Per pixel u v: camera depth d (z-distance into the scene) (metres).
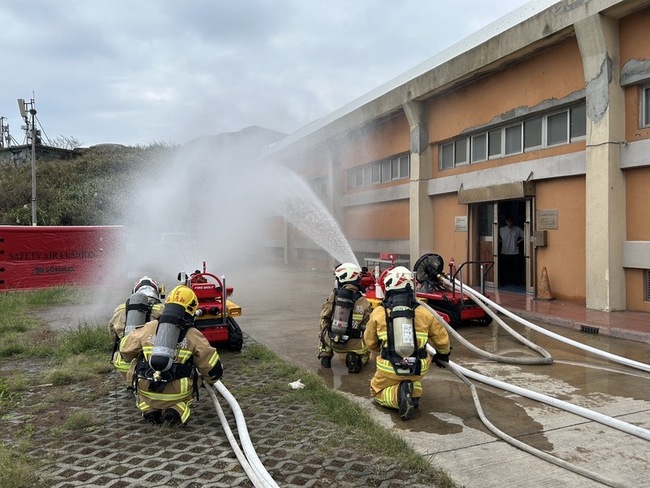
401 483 2.81
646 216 7.47
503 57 9.19
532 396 4.20
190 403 4.11
